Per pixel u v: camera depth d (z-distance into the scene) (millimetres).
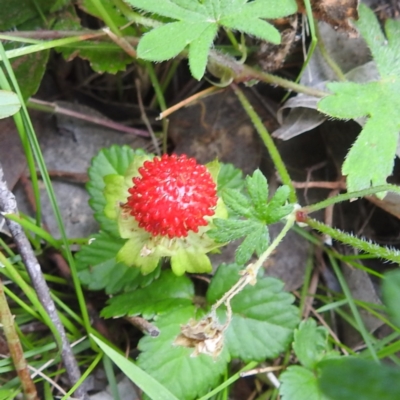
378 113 141
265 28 135
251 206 132
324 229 140
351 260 153
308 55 145
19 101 132
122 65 153
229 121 161
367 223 158
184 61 165
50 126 159
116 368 146
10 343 131
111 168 149
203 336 128
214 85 156
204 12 136
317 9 147
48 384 140
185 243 134
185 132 161
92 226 155
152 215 130
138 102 166
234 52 155
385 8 155
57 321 137
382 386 112
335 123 156
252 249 132
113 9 149
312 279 156
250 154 159
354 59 155
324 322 152
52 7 152
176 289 143
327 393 114
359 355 146
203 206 131
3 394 135
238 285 130
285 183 147
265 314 142
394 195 149
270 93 162
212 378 137
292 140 159
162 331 139
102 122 160
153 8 134
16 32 146
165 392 131
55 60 163
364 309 152
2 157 153
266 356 140
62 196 156
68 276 149
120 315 140
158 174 130
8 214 132
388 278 112
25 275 146
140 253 133
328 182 156
